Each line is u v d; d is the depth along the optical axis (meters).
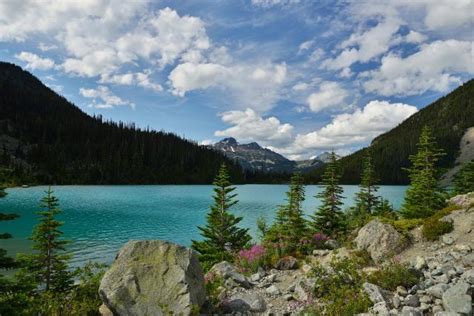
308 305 9.20
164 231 42.31
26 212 55.72
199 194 107.12
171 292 8.54
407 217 26.09
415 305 8.01
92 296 10.52
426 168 25.97
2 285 8.28
